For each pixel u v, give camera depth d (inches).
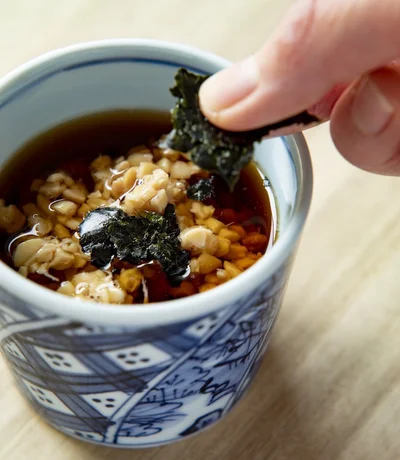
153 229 8.9
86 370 8.0
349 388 10.2
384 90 8.4
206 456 9.7
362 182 11.8
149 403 8.5
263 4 13.5
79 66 9.2
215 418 9.7
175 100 9.8
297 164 8.5
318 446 9.8
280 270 7.8
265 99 7.6
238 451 9.7
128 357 7.8
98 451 9.7
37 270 8.7
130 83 9.6
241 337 8.2
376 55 7.5
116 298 8.4
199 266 8.8
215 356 8.1
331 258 11.2
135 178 9.4
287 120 8.1
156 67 9.4
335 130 9.0
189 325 7.5
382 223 11.5
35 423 9.9
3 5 13.2
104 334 7.5
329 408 10.1
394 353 10.5
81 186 9.6
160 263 8.8
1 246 9.0
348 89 8.8
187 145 7.9
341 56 7.5
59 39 12.9
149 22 13.2
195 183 9.6
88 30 13.1
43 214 9.2
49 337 7.7
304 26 7.4
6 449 9.7
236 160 7.9
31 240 8.8
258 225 9.4
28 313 7.6
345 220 11.5
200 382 8.5
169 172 9.6
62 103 9.6
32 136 9.6
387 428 9.9
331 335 10.6
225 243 9.0
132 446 9.6
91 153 10.0
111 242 8.9
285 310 10.8
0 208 9.2
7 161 9.4
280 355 10.4
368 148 8.9
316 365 10.4
